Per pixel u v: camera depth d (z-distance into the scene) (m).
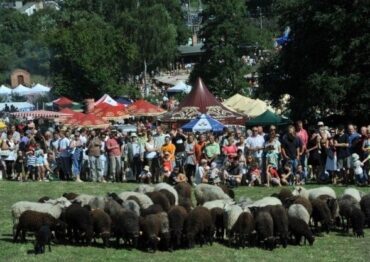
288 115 45.44
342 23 39.31
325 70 40.00
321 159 28.38
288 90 44.53
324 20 39.91
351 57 39.22
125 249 17.28
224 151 28.81
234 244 17.83
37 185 29.72
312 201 19.39
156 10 94.12
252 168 28.39
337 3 40.97
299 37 42.88
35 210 17.83
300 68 42.59
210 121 37.84
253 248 17.56
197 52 129.12
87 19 94.19
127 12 93.81
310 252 17.14
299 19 42.56
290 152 28.00
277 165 28.19
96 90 77.25
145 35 92.94
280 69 44.56
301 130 28.31
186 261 16.06
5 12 140.38
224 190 22.45
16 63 119.94
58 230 17.69
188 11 161.00
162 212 17.80
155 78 115.94
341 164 27.62
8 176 33.03
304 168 28.41
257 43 88.06
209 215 17.80
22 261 15.78
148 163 30.36
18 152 32.25
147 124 41.16
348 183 27.61
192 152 29.17
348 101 39.56
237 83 84.44
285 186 27.67
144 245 17.48
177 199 21.09
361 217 18.92
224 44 86.06
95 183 30.41
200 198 21.36
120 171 31.25
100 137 32.31
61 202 18.30
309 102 39.50
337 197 20.97
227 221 17.81
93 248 17.25
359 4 38.94
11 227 20.11
